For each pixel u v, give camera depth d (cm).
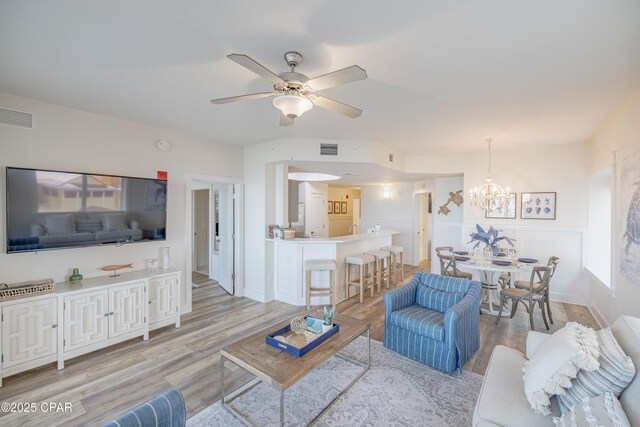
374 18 165
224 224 540
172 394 144
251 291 487
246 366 199
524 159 500
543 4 153
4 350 243
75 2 152
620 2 150
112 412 215
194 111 320
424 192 759
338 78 179
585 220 455
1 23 169
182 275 410
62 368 269
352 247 511
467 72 229
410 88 257
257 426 201
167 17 165
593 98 279
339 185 887
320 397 232
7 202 263
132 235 344
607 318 352
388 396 232
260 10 159
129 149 357
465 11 159
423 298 325
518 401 160
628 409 125
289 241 452
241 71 230
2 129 272
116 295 304
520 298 371
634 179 269
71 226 299
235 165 484
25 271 285
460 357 260
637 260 263
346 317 285
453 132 396
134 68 225
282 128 384
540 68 222
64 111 307
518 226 504
